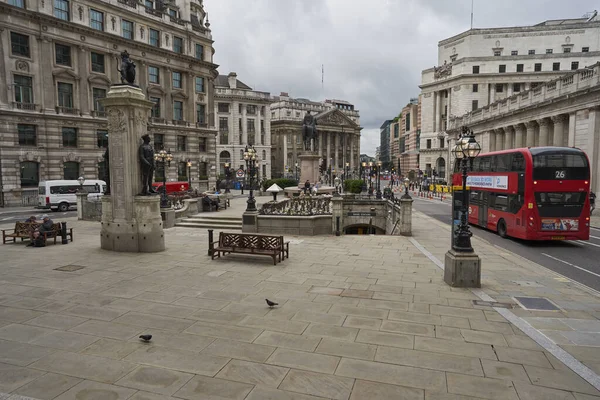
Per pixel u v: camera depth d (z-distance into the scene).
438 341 7.66
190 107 60.59
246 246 14.74
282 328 8.24
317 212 21.89
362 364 6.72
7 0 40.69
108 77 49.31
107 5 48.59
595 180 33.59
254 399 5.68
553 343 7.62
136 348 7.30
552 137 42.19
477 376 6.36
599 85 32.22
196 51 61.97
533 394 5.85
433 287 11.37
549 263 16.53
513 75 78.12
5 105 40.44
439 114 89.81
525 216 19.83
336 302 9.92
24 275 12.44
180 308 9.45
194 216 26.02
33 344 7.46
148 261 14.48
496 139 54.25
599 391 5.93
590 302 10.20
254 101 105.69
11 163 41.25
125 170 15.92
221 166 101.25
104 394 5.79
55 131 44.44
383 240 19.59
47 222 17.83
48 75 43.59
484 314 9.18
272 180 49.19
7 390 5.88
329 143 133.75
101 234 16.69
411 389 5.96
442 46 90.31
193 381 6.16
